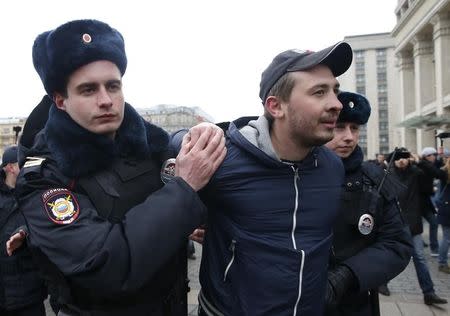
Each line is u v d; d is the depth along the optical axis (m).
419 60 34.22
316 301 1.61
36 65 1.53
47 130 1.52
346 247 2.05
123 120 1.62
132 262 1.30
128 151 1.61
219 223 1.68
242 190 1.59
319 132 1.54
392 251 2.06
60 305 1.54
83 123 1.47
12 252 1.67
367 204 2.06
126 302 1.47
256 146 1.58
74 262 1.32
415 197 4.91
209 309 1.71
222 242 1.67
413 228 4.78
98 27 1.46
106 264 1.29
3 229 2.94
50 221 1.36
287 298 1.53
